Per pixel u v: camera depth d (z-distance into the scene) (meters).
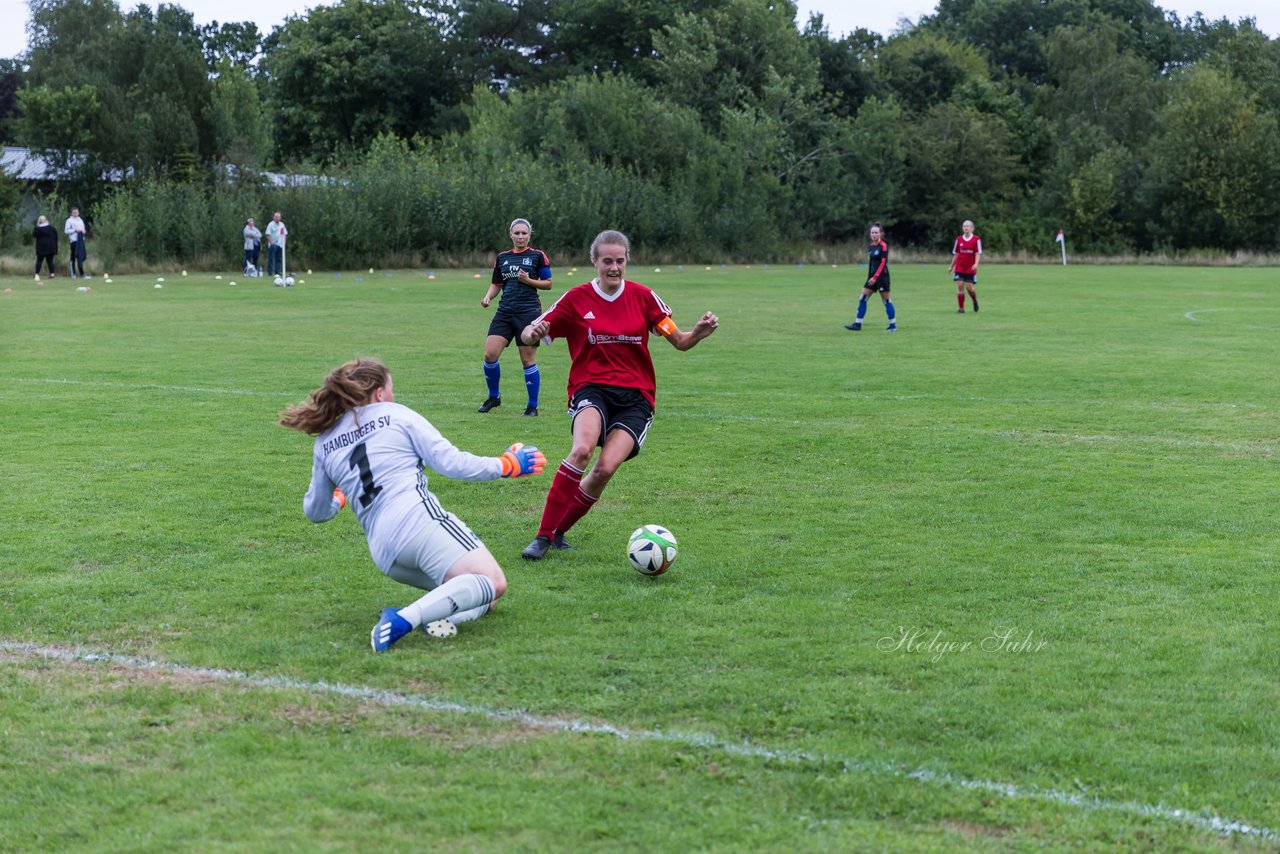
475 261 43.97
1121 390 13.18
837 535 7.11
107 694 4.58
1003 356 16.48
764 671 4.81
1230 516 7.54
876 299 29.08
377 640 5.00
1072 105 69.62
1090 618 5.52
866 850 3.40
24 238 38.56
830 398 12.59
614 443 6.70
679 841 3.45
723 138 56.81
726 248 53.72
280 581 6.13
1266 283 37.31
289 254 40.25
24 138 43.69
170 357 15.82
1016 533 7.14
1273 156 57.19
